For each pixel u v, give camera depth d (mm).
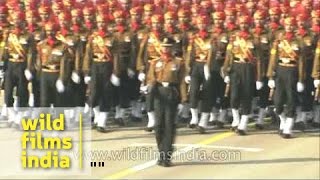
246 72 22953
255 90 24172
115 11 24734
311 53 23594
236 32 23438
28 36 23734
